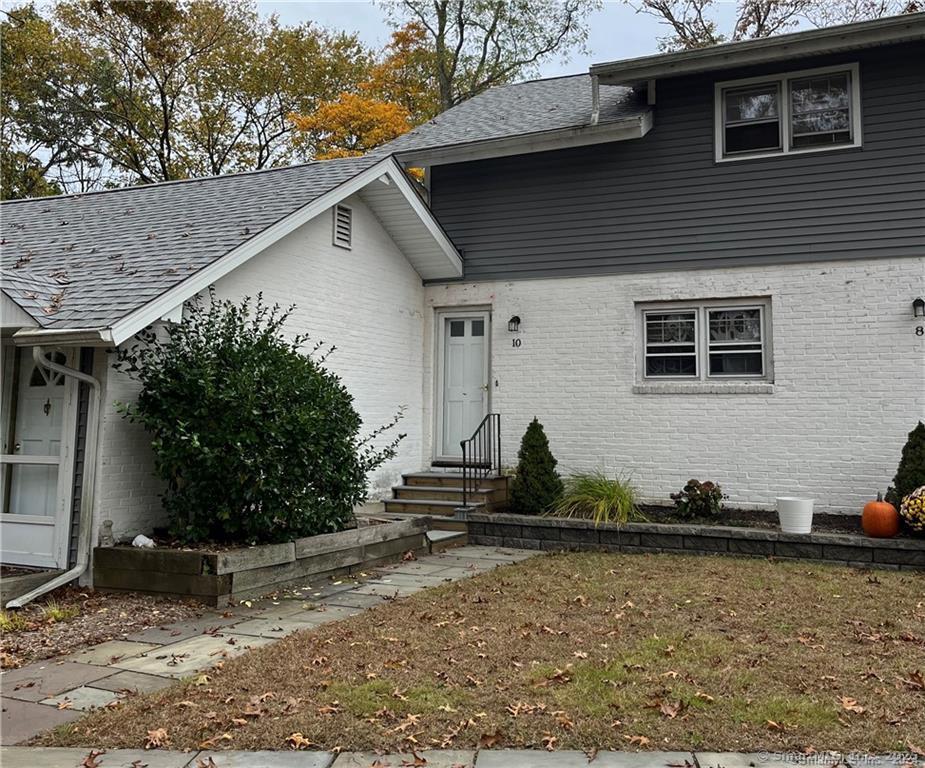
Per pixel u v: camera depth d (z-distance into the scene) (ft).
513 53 88.07
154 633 20.42
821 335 34.88
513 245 41.39
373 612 22.08
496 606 22.70
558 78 52.80
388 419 40.14
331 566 27.63
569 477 38.81
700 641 18.83
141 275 26.53
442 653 18.02
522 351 40.78
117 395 25.91
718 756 12.55
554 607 22.56
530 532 34.58
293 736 13.39
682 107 37.96
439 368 43.34
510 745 13.09
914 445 30.78
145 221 34.01
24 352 27.40
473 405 42.55
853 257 34.50
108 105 86.63
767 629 20.02
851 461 34.14
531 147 39.60
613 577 26.91
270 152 94.02
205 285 26.66
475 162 42.52
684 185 37.73
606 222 39.29
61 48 82.12
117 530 25.67
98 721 14.28
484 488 38.52
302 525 26.96
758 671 16.56
